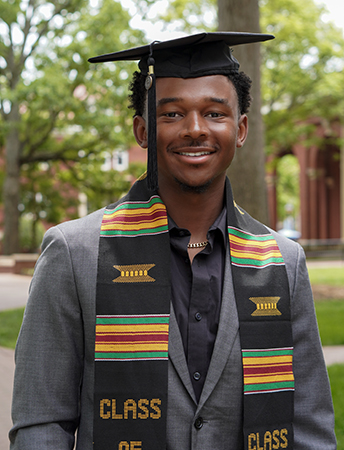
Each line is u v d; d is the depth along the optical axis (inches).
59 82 625.6
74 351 55.3
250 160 257.9
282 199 2078.0
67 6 721.0
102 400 52.1
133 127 65.6
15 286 585.0
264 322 56.3
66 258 55.7
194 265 57.4
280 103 839.1
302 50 735.1
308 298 60.9
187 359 54.5
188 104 56.2
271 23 717.9
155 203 58.7
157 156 58.6
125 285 54.6
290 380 56.4
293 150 1232.8
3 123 722.8
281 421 55.3
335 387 186.4
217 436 53.6
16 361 54.9
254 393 54.2
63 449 52.6
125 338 53.0
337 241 1088.8
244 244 59.5
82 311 54.8
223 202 61.9
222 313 55.5
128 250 56.2
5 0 719.7
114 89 631.2
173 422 52.7
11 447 54.2
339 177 1264.8
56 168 878.4
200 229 60.3
